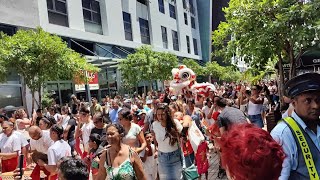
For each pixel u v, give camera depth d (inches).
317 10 306.2
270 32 317.7
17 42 523.8
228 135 66.1
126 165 157.9
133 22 1294.3
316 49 329.1
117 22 1167.0
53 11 893.8
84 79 650.8
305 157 100.4
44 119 253.6
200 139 243.0
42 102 703.1
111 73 1106.7
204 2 2102.6
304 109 104.3
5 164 249.1
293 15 309.4
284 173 98.5
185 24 1862.7
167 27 1606.8
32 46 528.1
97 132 252.5
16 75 729.0
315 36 302.0
